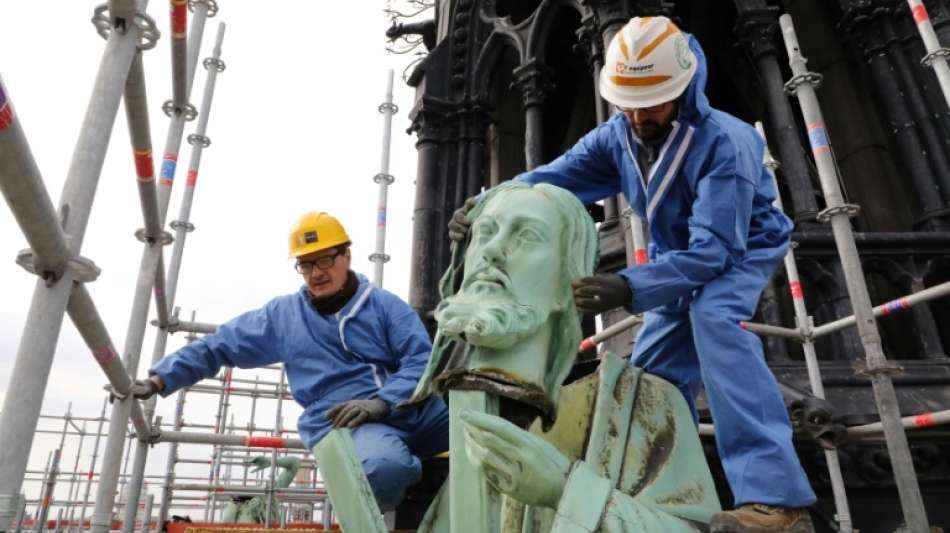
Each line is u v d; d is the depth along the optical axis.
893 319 6.56
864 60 7.61
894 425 3.27
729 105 10.59
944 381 5.38
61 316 1.84
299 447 5.12
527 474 1.79
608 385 2.28
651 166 2.85
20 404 1.71
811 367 4.67
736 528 1.96
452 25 9.15
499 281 2.09
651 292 2.30
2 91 1.33
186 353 3.76
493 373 2.01
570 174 3.26
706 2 9.79
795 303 4.81
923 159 6.82
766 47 7.20
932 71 6.98
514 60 9.45
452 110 8.81
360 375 3.64
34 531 11.41
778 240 2.91
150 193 3.46
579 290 2.14
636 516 1.78
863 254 6.13
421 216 8.34
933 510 4.82
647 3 6.76
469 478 1.96
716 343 2.47
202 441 4.96
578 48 7.17
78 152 1.96
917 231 6.71
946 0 7.34
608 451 2.14
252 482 10.14
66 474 14.47
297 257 3.65
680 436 2.22
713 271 2.47
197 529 3.90
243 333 3.82
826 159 3.72
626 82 2.60
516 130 10.26
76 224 1.88
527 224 2.19
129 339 3.70
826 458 4.71
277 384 8.56
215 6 4.73
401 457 3.19
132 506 4.72
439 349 2.24
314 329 3.71
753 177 2.69
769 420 2.38
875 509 4.83
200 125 6.19
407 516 4.05
